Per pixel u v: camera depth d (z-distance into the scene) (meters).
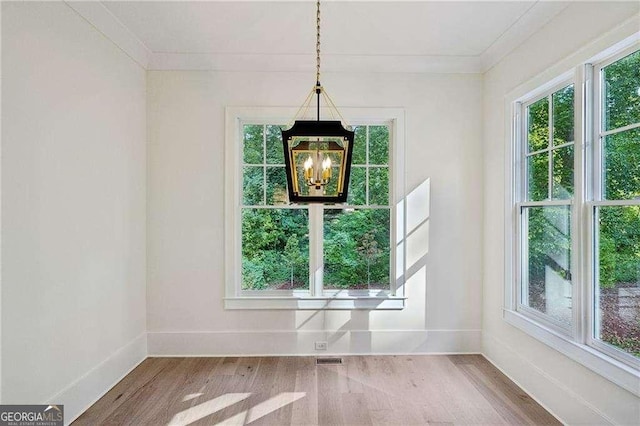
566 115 2.52
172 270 3.52
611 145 2.14
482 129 3.60
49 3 2.21
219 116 3.54
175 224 3.52
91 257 2.64
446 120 3.60
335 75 3.57
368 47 3.30
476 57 3.51
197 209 3.53
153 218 3.51
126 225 3.14
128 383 2.95
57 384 2.28
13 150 1.96
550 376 2.54
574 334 2.31
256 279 3.62
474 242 3.60
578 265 2.29
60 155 2.31
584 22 2.26
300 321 3.54
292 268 3.63
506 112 3.15
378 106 3.58
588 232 2.26
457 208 3.60
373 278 3.64
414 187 3.59
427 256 3.58
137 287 3.34
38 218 2.13
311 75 3.56
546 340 2.54
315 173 1.72
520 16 2.75
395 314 3.57
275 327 3.54
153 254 3.51
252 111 3.53
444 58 3.51
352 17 2.79
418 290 3.57
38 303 2.13
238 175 3.60
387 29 2.97
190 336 3.52
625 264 2.03
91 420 2.41
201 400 2.67
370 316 3.55
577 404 2.27
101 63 2.76
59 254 2.30
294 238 3.63
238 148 3.60
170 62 3.49
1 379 1.89
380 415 2.47
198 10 2.69
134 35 3.07
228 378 3.03
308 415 2.47
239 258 3.61
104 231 2.81
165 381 2.98
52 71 2.24
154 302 3.51
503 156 3.21
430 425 2.36
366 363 3.33
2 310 1.89
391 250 3.63
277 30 2.99
